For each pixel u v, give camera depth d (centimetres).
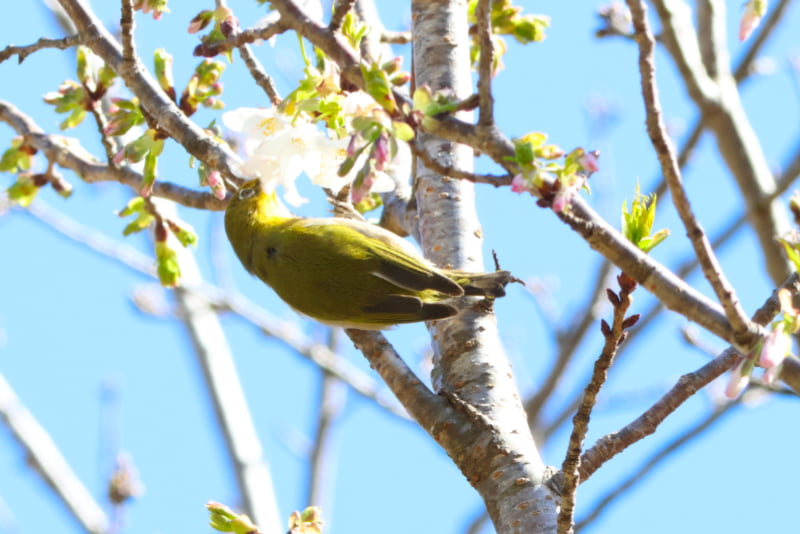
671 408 788
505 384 837
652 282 637
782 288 673
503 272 897
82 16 966
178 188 1112
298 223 1055
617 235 634
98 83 1109
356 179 666
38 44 981
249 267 1101
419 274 927
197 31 884
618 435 788
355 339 945
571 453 697
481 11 641
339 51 752
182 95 1004
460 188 980
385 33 1180
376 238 1006
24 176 1162
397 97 712
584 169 634
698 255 609
